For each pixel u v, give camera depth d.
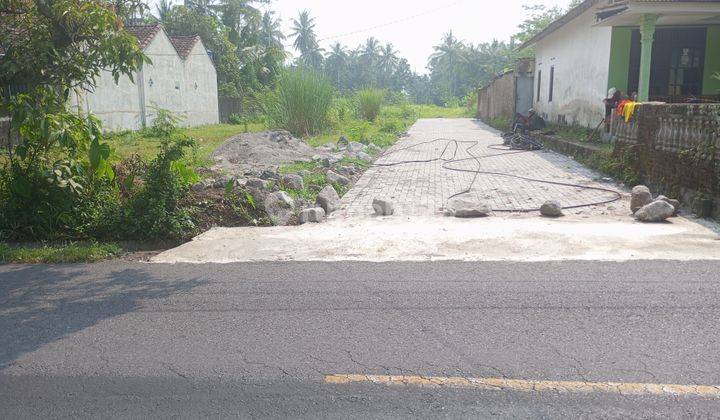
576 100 20.09
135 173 9.31
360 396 3.52
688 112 8.98
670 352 3.98
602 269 5.88
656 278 5.54
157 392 3.63
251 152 15.03
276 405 3.44
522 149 18.25
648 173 10.52
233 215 8.76
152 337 4.48
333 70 90.50
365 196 10.70
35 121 7.53
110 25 7.86
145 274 6.23
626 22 15.33
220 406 3.45
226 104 39.25
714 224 7.84
